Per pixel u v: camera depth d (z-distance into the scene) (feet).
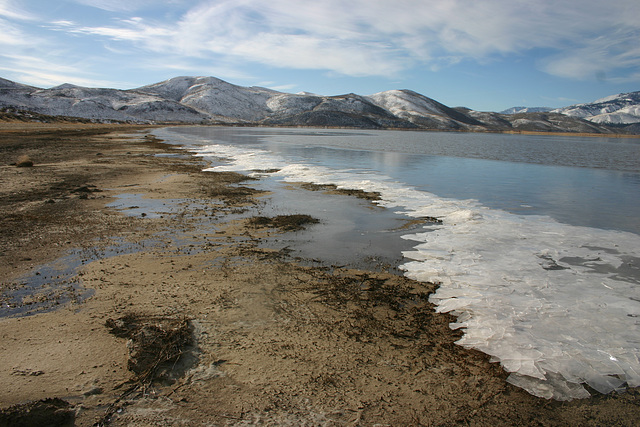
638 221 32.73
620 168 76.28
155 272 19.75
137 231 26.94
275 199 38.40
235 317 15.35
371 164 73.36
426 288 18.52
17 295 17.06
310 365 12.52
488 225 29.86
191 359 12.63
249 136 187.42
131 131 207.31
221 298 16.93
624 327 15.23
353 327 14.88
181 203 35.99
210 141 137.28
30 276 19.10
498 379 12.16
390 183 49.80
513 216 33.60
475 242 25.57
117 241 24.71
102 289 17.67
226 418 10.29
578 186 51.85
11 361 12.35
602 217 34.12
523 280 19.58
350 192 42.39
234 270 20.20
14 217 30.01
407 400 11.16
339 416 10.46
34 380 11.46
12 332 14.03
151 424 10.05
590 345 14.01
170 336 13.34
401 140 196.54
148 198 38.04
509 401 11.28
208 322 14.90
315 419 10.33
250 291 17.71
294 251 23.43
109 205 34.71
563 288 18.78
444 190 46.75
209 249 23.44
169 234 26.37
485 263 21.84
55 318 15.07
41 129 176.76
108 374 11.84
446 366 12.72
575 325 15.31
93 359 12.53
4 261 20.98
